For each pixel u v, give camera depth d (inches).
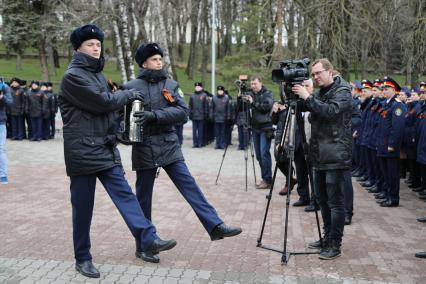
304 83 191.0
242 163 473.7
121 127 181.8
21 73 1449.3
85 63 164.1
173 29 1486.2
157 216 260.2
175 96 188.7
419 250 209.8
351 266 187.9
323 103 186.4
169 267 183.3
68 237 219.5
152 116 178.5
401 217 270.8
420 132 315.3
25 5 1103.0
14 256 192.7
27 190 323.3
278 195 323.9
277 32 734.5
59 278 170.1
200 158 508.1
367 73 871.7
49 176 375.6
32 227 235.8
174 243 162.9
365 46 767.7
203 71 1384.1
